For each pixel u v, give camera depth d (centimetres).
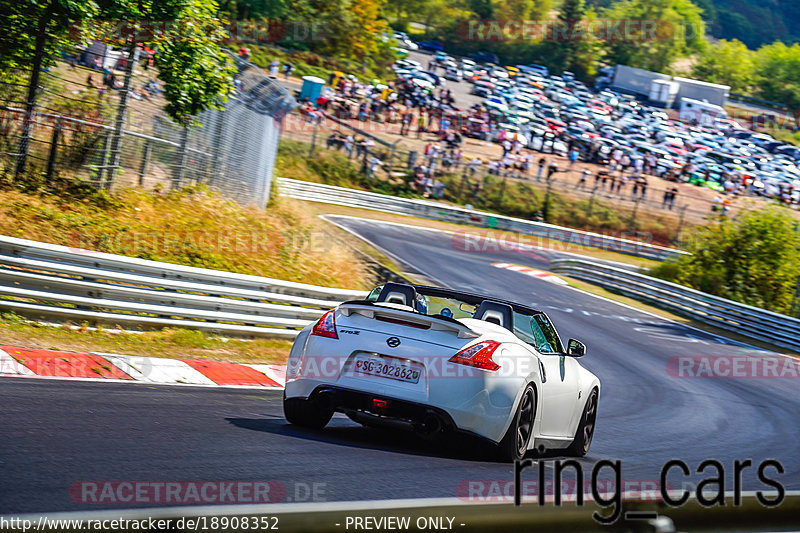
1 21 5209
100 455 1652
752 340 9488
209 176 6688
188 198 6134
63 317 3497
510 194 19150
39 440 1708
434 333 2181
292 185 14412
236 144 7069
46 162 5412
